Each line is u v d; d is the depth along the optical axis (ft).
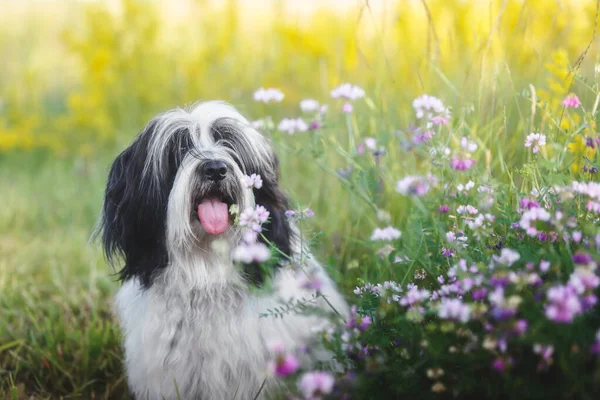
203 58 30.12
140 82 30.50
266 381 10.96
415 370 8.25
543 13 17.16
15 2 47.42
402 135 13.88
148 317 11.27
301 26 29.71
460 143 11.28
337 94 12.55
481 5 17.85
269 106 24.18
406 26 18.62
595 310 7.53
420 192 9.39
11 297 15.83
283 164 18.80
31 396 12.39
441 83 15.83
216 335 11.02
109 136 30.50
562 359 6.88
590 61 16.98
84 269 18.51
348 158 12.71
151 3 32.07
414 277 10.23
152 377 11.16
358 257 14.24
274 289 9.08
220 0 31.53
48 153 30.89
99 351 13.52
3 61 39.75
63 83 39.52
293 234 12.09
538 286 7.64
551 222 8.09
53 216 23.52
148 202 11.37
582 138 10.55
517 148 13.39
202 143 11.33
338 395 7.84
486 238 9.85
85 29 32.71
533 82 15.40
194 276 11.02
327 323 11.38
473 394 8.18
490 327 7.31
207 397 11.16
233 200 10.85
